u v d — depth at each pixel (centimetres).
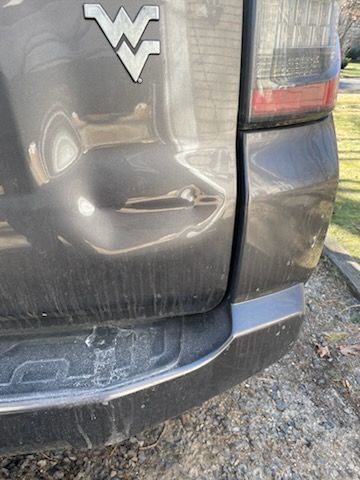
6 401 93
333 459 147
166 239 97
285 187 102
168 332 108
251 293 109
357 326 210
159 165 92
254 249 103
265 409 164
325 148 111
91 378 98
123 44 80
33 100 81
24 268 94
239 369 112
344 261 257
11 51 77
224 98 91
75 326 105
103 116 85
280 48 93
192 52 85
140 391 98
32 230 91
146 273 99
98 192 90
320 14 98
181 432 154
